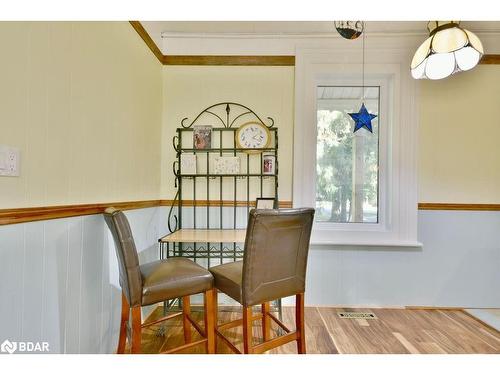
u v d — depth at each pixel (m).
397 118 2.32
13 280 0.97
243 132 2.35
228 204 2.40
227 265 1.58
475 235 2.32
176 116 2.42
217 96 2.42
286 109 2.41
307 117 2.37
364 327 2.01
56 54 1.18
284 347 1.73
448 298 2.33
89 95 1.40
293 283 1.40
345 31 1.87
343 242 2.31
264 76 2.41
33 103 1.06
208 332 1.43
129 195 1.82
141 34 1.99
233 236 2.00
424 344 1.79
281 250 1.33
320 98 2.43
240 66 2.41
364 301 2.35
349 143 2.43
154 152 2.25
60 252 1.19
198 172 2.41
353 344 1.77
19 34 1.00
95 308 1.43
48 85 1.13
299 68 2.36
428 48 1.67
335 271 2.36
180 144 2.39
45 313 1.11
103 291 1.50
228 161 2.36
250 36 2.39
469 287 2.33
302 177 2.35
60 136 1.20
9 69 0.96
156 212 2.32
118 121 1.68
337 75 2.38
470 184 2.32
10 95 0.96
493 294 2.31
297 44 2.37
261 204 2.30
